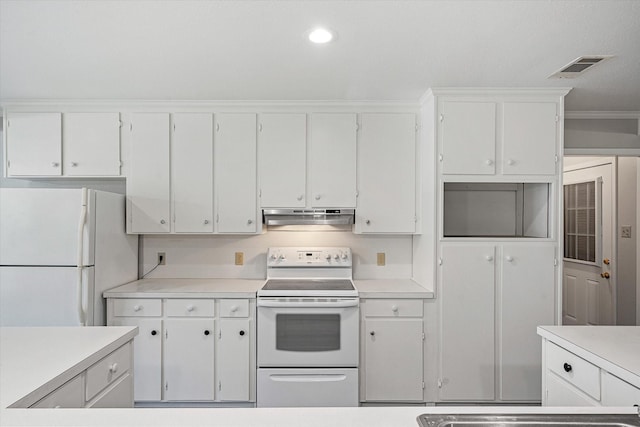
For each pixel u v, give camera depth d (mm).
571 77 2248
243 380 2486
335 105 2746
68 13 1553
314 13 1559
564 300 4047
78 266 2230
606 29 1679
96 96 2609
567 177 4012
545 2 1475
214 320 2496
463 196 3020
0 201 2252
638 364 1189
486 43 1825
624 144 2898
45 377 1085
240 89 2484
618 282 3387
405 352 2475
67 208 2264
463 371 2457
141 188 2740
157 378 2479
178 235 3041
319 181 2758
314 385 2416
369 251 3043
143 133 2738
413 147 2760
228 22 1630
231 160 2754
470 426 839
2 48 1870
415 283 2834
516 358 2449
